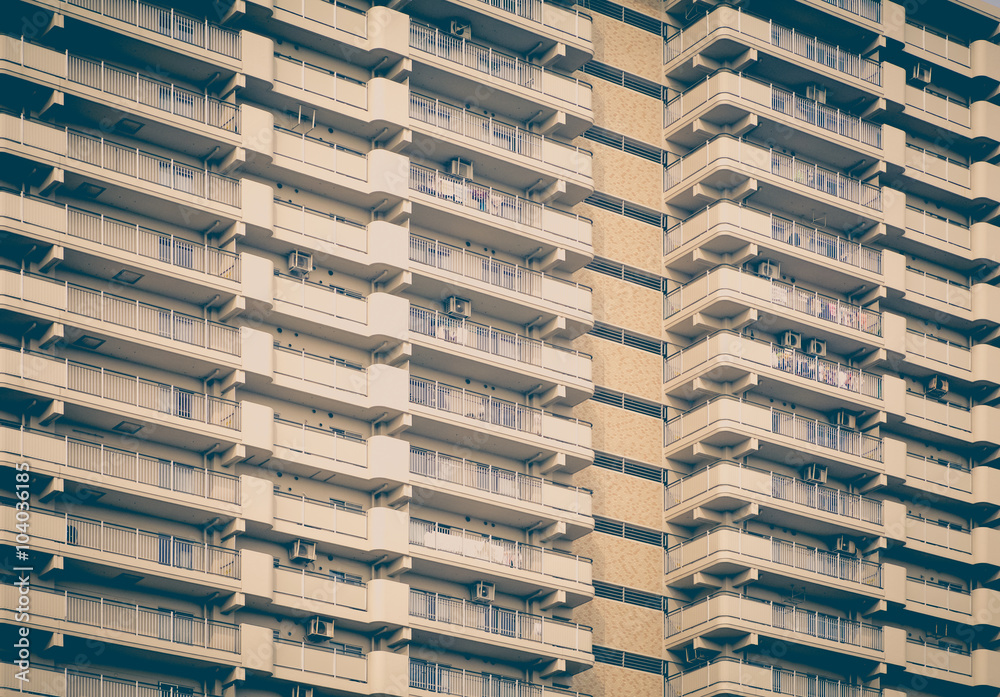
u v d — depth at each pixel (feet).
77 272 232.94
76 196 234.99
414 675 240.94
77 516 225.56
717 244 282.36
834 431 283.79
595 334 277.23
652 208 288.10
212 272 238.89
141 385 230.27
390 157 255.50
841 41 305.12
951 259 308.81
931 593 290.15
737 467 272.51
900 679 285.84
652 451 277.23
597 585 266.57
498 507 254.68
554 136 278.87
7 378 220.64
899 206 299.99
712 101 286.25
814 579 274.98
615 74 290.97
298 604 235.20
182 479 230.48
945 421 299.38
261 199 244.01
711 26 290.35
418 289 257.96
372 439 246.06
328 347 250.37
